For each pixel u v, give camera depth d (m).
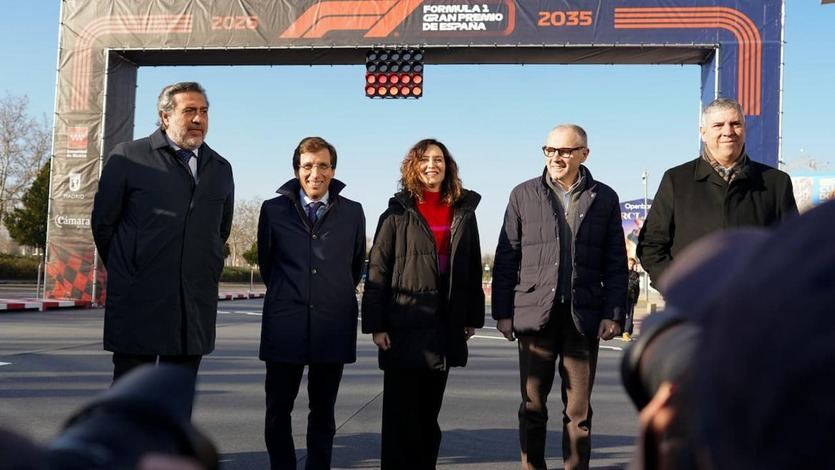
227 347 10.93
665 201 3.78
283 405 3.89
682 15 15.05
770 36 14.86
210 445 0.44
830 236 0.33
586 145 4.20
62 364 8.47
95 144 17.67
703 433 0.38
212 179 3.75
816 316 0.32
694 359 0.41
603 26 15.21
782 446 0.33
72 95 17.59
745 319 0.35
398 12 15.57
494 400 6.82
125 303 3.53
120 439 0.39
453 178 4.05
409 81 15.55
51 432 4.96
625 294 4.10
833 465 0.31
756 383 0.34
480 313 4.13
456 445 5.00
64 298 18.06
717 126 3.61
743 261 0.39
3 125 39.81
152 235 3.55
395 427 3.89
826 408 0.31
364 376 8.27
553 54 15.68
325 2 15.80
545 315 4.01
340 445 4.95
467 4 15.42
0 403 5.96
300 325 3.85
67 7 17.42
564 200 4.20
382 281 3.93
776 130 14.80
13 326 13.34
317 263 3.93
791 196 3.62
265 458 4.46
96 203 3.58
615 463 4.62
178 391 0.46
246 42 16.11
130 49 16.98
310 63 16.89
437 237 3.99
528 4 15.34
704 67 15.66
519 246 4.32
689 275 0.50
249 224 70.50
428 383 3.99
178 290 3.57
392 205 4.05
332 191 4.10
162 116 3.68
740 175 3.59
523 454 4.10
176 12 16.56
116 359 3.60
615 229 4.17
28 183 40.78
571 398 4.04
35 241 44.97
